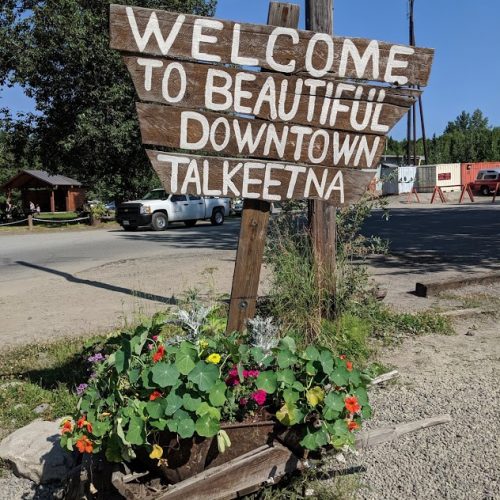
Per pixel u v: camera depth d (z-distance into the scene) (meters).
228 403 2.79
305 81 3.98
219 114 3.84
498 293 8.11
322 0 5.34
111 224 29.58
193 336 3.26
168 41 3.67
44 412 4.32
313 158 4.09
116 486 2.62
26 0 27.25
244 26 3.80
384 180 6.92
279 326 5.24
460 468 3.38
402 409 4.22
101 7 27.19
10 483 3.50
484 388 4.57
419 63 4.21
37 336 6.48
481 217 22.31
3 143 32.12
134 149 28.25
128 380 2.82
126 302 8.09
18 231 25.92
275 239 5.69
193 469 2.71
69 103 28.53
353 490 3.11
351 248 6.01
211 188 3.91
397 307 7.24
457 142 72.62
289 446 2.80
